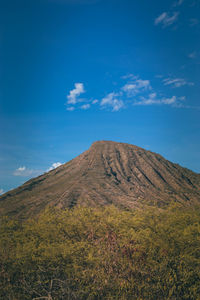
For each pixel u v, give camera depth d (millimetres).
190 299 8633
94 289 8250
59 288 8289
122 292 8508
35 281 8258
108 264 9078
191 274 8820
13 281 8242
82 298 8297
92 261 8891
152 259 9297
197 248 9031
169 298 8461
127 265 9078
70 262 8812
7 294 7867
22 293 8023
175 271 8969
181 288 8812
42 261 8383
